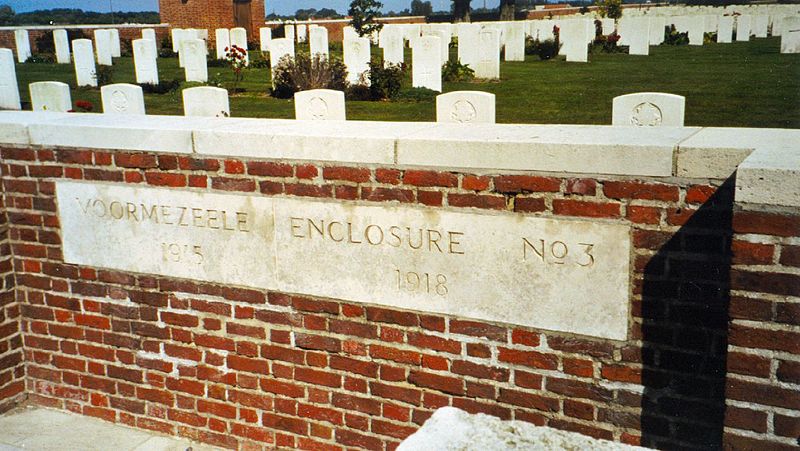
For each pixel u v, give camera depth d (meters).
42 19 51.31
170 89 19.80
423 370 3.69
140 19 55.91
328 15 59.03
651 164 3.01
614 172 3.09
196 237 4.13
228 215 4.01
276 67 18.36
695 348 3.08
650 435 3.25
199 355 4.28
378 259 3.68
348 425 3.95
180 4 34.59
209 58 29.95
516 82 19.12
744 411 2.71
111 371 4.58
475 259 3.44
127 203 4.29
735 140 3.08
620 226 3.12
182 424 4.43
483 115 9.15
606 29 33.03
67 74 24.66
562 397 3.39
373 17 28.08
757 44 29.36
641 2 62.66
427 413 3.72
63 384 4.77
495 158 3.29
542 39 31.08
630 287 3.16
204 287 4.18
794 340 2.57
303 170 3.76
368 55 18.77
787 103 13.91
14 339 4.79
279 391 4.09
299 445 4.11
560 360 3.36
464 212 3.42
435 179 3.45
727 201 2.91
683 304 3.07
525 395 3.47
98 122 4.41
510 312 3.42
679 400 3.16
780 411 2.64
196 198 4.07
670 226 3.03
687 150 2.94
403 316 3.68
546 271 3.30
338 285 3.81
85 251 4.49
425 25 30.78
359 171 3.62
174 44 31.50
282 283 3.95
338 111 10.15
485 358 3.53
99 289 4.50
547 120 13.26
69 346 4.69
